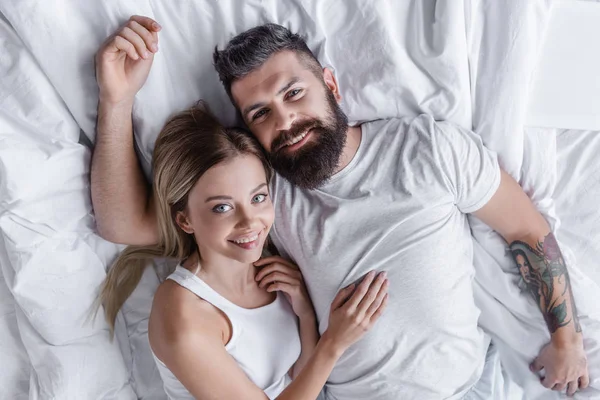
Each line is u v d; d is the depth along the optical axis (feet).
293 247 4.15
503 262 4.55
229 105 4.25
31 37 3.60
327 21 4.10
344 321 3.87
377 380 4.17
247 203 3.67
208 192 3.63
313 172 3.89
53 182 3.90
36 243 3.95
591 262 4.73
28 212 3.87
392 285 4.00
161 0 3.86
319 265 4.06
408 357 4.11
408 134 4.12
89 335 4.23
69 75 3.74
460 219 4.26
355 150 4.14
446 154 4.06
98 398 4.28
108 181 3.91
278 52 3.76
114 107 3.74
